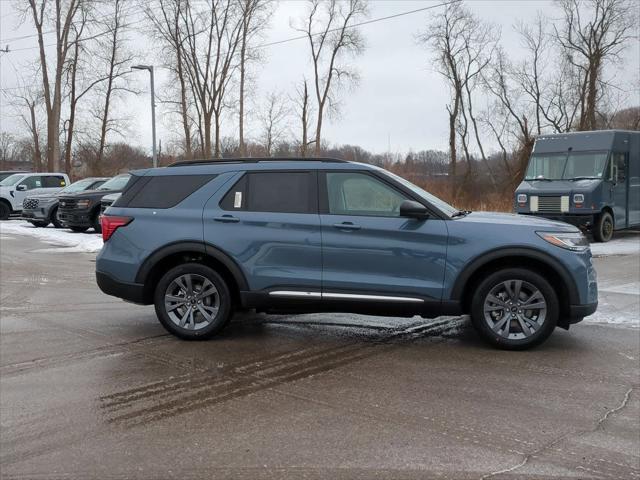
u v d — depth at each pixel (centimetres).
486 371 510
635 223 1777
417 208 552
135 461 348
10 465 343
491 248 552
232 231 590
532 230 559
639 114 3756
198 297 609
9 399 449
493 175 4359
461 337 625
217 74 4438
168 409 429
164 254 602
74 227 1927
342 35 4891
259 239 584
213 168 618
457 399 444
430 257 560
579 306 557
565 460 345
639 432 385
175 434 385
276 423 402
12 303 822
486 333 568
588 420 404
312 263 577
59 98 3766
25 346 596
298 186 593
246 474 332
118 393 462
